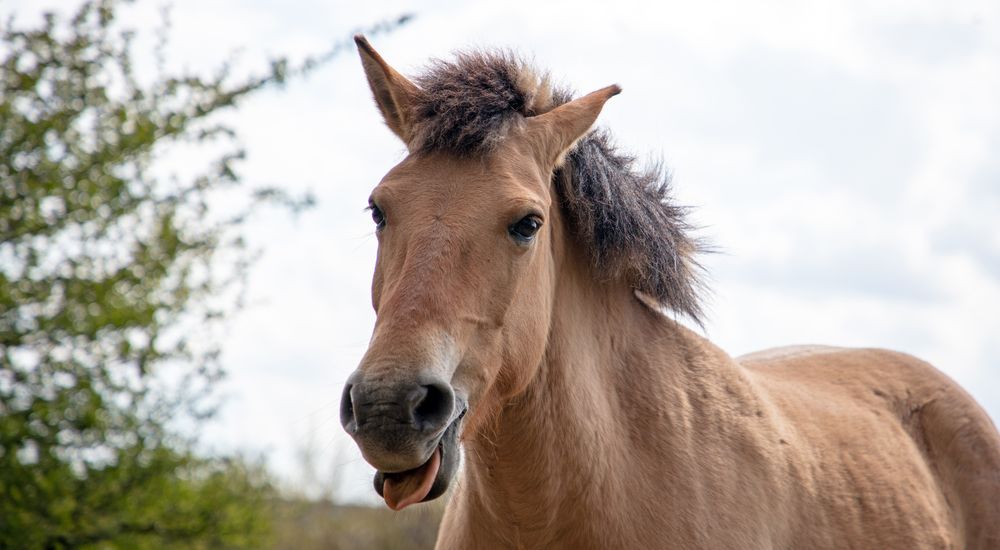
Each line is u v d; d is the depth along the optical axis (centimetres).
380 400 295
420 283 315
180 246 645
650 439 376
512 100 362
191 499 660
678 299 400
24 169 634
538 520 361
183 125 652
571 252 380
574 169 378
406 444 295
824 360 510
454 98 349
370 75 380
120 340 644
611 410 374
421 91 364
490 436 355
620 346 387
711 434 388
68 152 647
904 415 487
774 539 384
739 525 374
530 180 343
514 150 347
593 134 395
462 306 318
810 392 461
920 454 476
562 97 394
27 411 616
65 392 619
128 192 649
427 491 305
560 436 357
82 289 629
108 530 653
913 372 510
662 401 383
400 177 339
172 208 661
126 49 661
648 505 367
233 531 682
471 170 337
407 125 367
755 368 481
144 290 646
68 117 638
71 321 616
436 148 342
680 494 370
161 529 666
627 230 380
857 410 464
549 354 358
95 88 645
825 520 404
